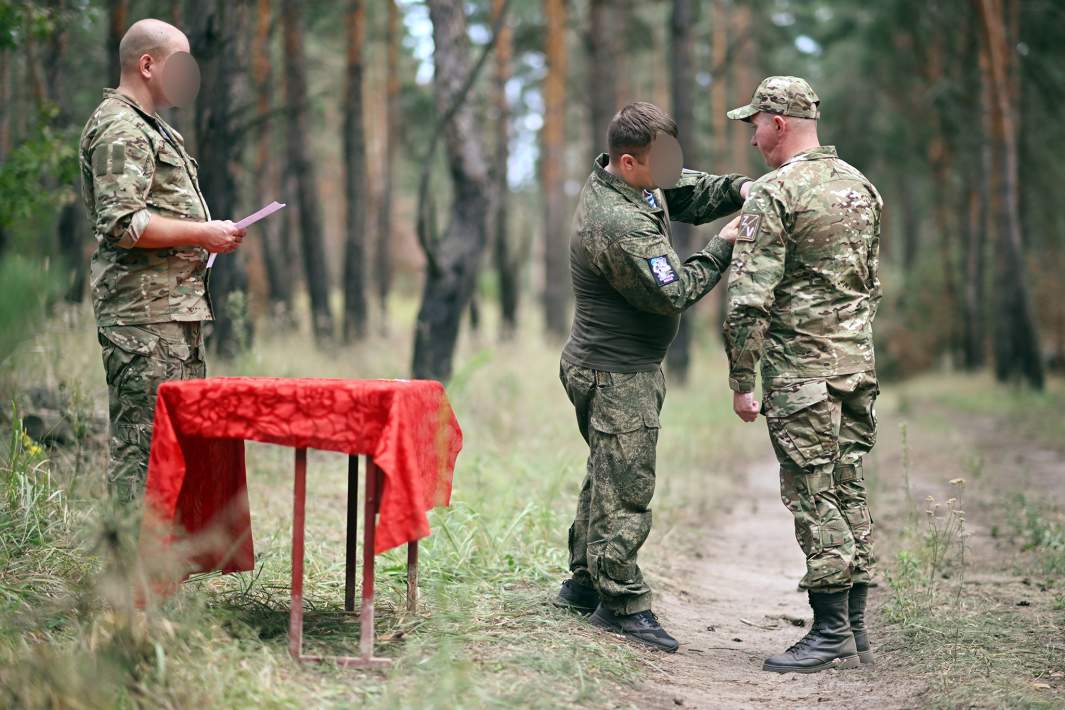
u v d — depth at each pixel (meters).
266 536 5.05
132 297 3.71
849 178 4.00
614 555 4.06
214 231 3.63
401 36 21.97
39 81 9.17
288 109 8.84
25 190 7.30
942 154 24.25
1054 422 13.84
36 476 4.69
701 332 25.30
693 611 5.04
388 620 3.90
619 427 4.01
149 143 3.68
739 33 25.08
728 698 3.65
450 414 3.88
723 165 26.16
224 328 8.66
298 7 14.38
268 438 3.35
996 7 17.36
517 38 20.77
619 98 24.66
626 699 3.46
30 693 2.75
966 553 6.03
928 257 26.86
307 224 15.01
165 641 3.04
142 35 3.75
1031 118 21.28
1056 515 7.18
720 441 11.52
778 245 3.89
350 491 4.00
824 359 3.93
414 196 35.62
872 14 23.05
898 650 4.15
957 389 19.31
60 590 3.68
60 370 5.82
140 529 3.25
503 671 3.46
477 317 17.48
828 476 3.97
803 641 4.05
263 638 3.57
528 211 38.31
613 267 3.86
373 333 17.55
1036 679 3.74
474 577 4.64
